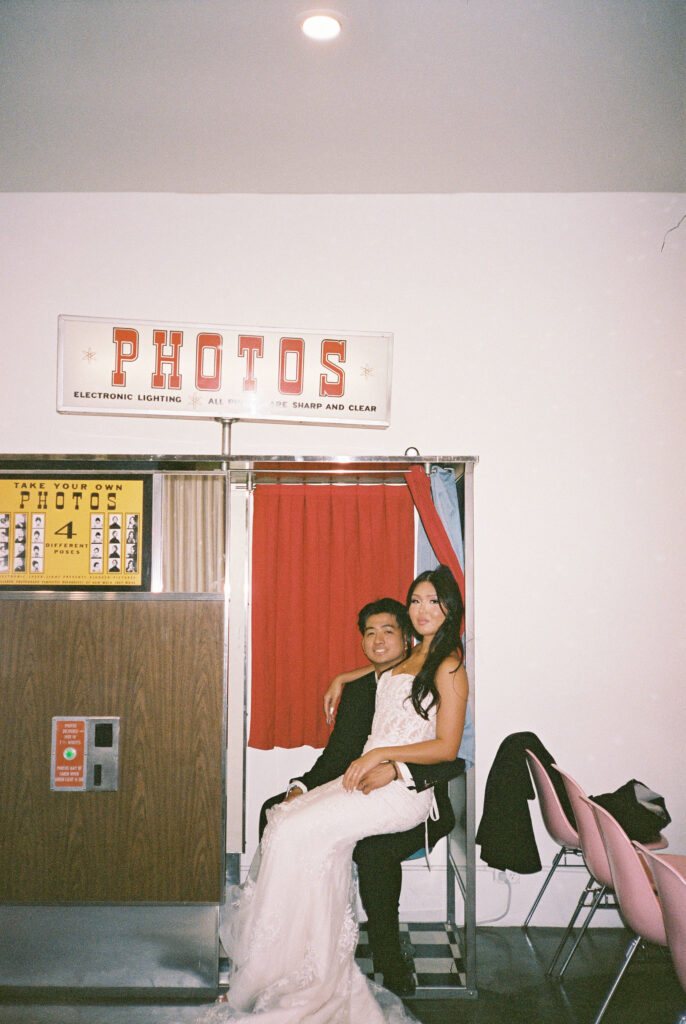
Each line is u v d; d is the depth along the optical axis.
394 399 3.84
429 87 3.00
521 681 3.75
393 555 3.50
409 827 2.82
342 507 3.52
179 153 3.51
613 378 3.87
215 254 3.86
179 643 2.93
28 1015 2.70
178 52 2.78
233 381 3.63
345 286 3.87
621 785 3.71
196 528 3.00
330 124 3.27
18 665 2.90
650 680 3.75
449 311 3.88
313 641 3.47
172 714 2.91
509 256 3.90
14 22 2.61
